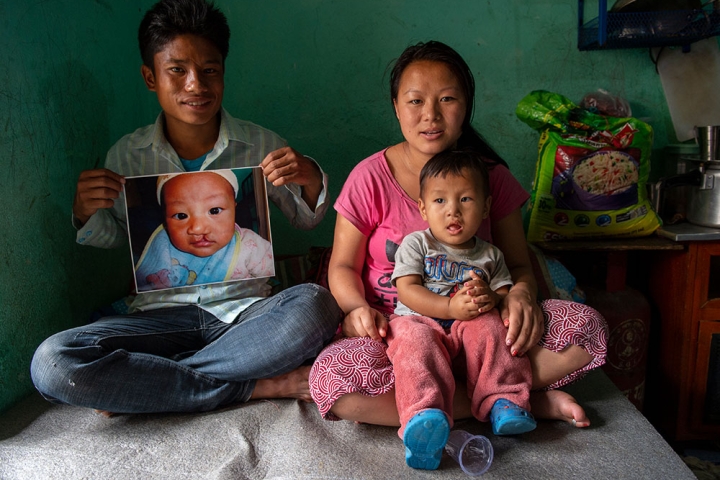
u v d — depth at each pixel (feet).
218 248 6.03
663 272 7.88
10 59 5.78
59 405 5.87
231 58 8.50
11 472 4.72
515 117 8.75
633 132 7.52
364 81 8.59
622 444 4.89
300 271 7.97
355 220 5.93
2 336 5.73
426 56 5.57
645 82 8.68
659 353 8.06
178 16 5.53
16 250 5.90
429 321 5.31
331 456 4.77
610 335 7.57
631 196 7.73
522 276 5.78
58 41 6.54
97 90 7.32
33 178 6.13
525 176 8.94
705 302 7.42
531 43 8.53
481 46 8.52
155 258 5.92
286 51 8.49
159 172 6.30
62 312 6.66
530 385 5.12
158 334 5.83
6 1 5.71
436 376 4.74
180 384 5.44
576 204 7.75
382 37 8.47
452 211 5.22
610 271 7.75
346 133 8.73
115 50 7.75
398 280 5.46
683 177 7.60
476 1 8.38
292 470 4.61
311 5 8.35
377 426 5.23
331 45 8.48
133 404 5.31
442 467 4.60
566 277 7.38
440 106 5.50
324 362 4.93
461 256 5.49
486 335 5.02
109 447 5.05
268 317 5.51
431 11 8.41
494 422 4.78
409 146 6.07
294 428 5.24
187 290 6.20
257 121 8.70
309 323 5.39
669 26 7.77
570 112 7.73
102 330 5.53
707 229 7.56
